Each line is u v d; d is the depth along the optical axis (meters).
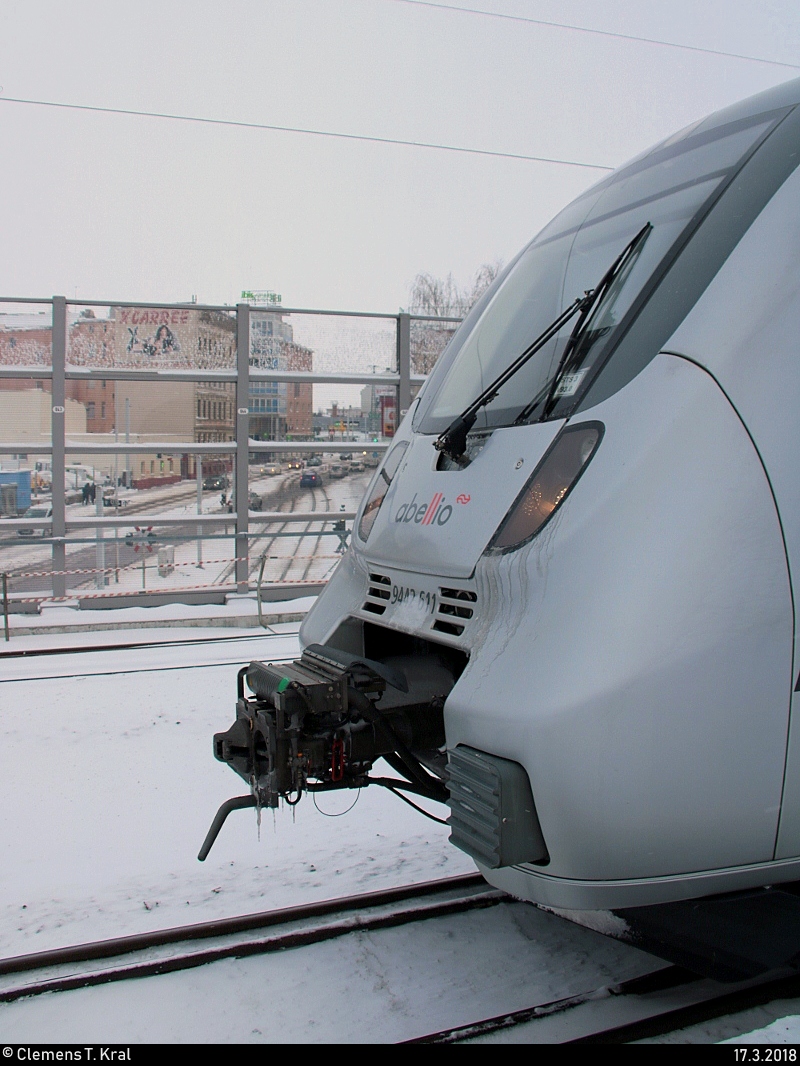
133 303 10.57
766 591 2.44
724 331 2.54
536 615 2.51
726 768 2.42
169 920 3.58
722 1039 2.76
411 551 3.17
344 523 11.35
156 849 4.30
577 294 3.28
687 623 2.36
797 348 2.56
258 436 11.06
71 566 10.60
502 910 3.65
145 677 7.62
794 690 2.48
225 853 4.22
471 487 3.00
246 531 11.09
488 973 3.19
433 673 3.58
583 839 2.36
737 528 2.43
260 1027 2.88
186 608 10.59
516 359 3.36
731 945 2.63
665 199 3.15
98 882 3.95
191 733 6.16
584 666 2.34
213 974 3.19
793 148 2.77
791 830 2.54
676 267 2.78
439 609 3.04
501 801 2.40
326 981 3.14
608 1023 2.86
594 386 2.72
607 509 2.46
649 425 2.49
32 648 8.82
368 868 4.04
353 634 3.70
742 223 2.70
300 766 2.90
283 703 2.86
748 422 2.48
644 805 2.36
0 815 4.75
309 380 11.17
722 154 3.05
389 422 11.52
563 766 2.32
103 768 5.47
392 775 5.27
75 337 10.48
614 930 2.87
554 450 2.70
